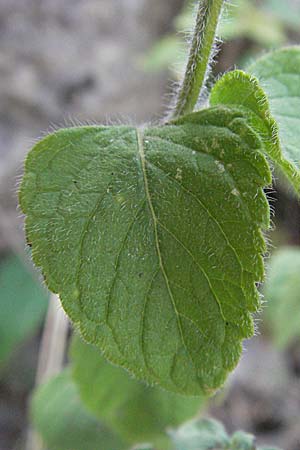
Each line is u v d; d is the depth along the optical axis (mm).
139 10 371
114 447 213
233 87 129
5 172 314
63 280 127
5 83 337
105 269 127
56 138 131
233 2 151
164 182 129
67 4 363
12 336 273
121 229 128
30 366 296
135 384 197
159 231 128
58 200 129
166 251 127
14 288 281
